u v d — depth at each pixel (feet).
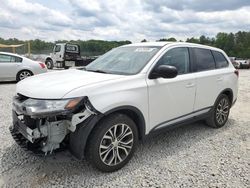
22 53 98.22
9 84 35.53
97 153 10.57
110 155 11.18
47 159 11.97
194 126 17.97
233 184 10.56
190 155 13.19
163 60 13.20
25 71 36.52
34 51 97.55
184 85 13.92
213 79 16.08
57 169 11.39
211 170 11.66
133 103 11.36
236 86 18.57
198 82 14.87
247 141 15.37
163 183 10.51
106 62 14.42
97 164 10.73
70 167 11.58
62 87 10.27
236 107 24.67
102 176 10.93
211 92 16.10
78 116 9.92
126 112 11.59
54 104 9.66
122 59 13.94
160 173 11.30
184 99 14.07
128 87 11.35
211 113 16.70
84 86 10.32
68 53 65.72
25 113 10.03
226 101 17.80
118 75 12.05
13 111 11.78
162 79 12.77
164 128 13.32
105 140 10.87
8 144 13.71
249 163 12.42
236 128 17.87
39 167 11.50
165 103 12.99
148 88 12.05
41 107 9.66
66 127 10.20
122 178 10.82
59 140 10.15
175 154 13.26
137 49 14.40
